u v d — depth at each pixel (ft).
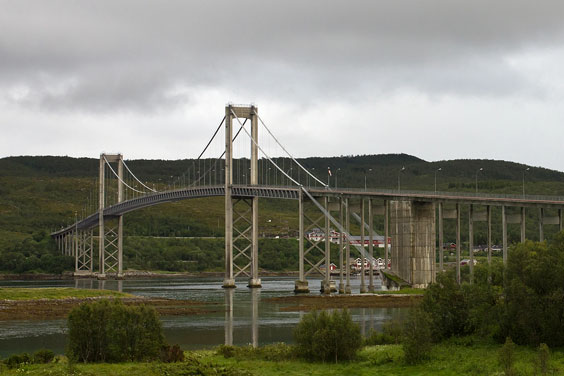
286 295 653.71
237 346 315.37
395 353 275.80
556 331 277.85
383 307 506.07
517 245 304.30
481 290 301.63
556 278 281.54
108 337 281.95
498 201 541.75
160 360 278.87
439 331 301.63
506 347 247.29
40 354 282.77
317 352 275.39
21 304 538.06
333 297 577.84
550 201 511.81
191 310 507.30
